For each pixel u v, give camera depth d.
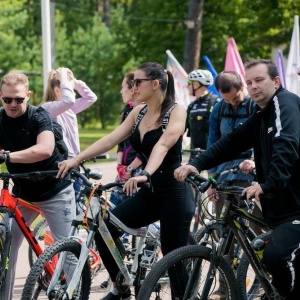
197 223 7.63
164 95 5.45
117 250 5.51
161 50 35.62
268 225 5.13
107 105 47.59
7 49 43.19
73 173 5.40
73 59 46.78
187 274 5.15
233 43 14.30
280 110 4.86
